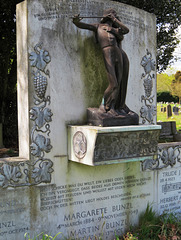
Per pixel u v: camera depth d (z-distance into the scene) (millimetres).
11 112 11633
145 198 4809
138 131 3795
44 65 3865
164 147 5027
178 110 26125
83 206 4156
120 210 4516
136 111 4895
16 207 3639
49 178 3885
